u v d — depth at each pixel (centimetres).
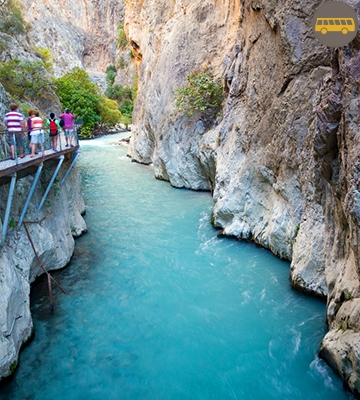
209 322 670
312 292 729
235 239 1029
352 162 418
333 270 592
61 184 971
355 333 479
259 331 643
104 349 603
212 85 1586
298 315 680
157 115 1936
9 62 1495
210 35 1711
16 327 582
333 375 531
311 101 720
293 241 832
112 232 1116
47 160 818
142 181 1828
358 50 433
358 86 418
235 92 1200
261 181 962
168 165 1719
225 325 660
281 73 822
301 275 741
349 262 538
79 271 862
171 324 665
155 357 585
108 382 537
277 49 837
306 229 748
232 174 1116
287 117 788
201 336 633
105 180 1838
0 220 635
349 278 525
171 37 1938
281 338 622
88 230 1134
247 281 805
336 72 499
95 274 848
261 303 722
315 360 567
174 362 575
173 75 1841
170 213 1295
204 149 1438
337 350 507
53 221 876
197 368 563
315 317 671
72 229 1057
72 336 633
